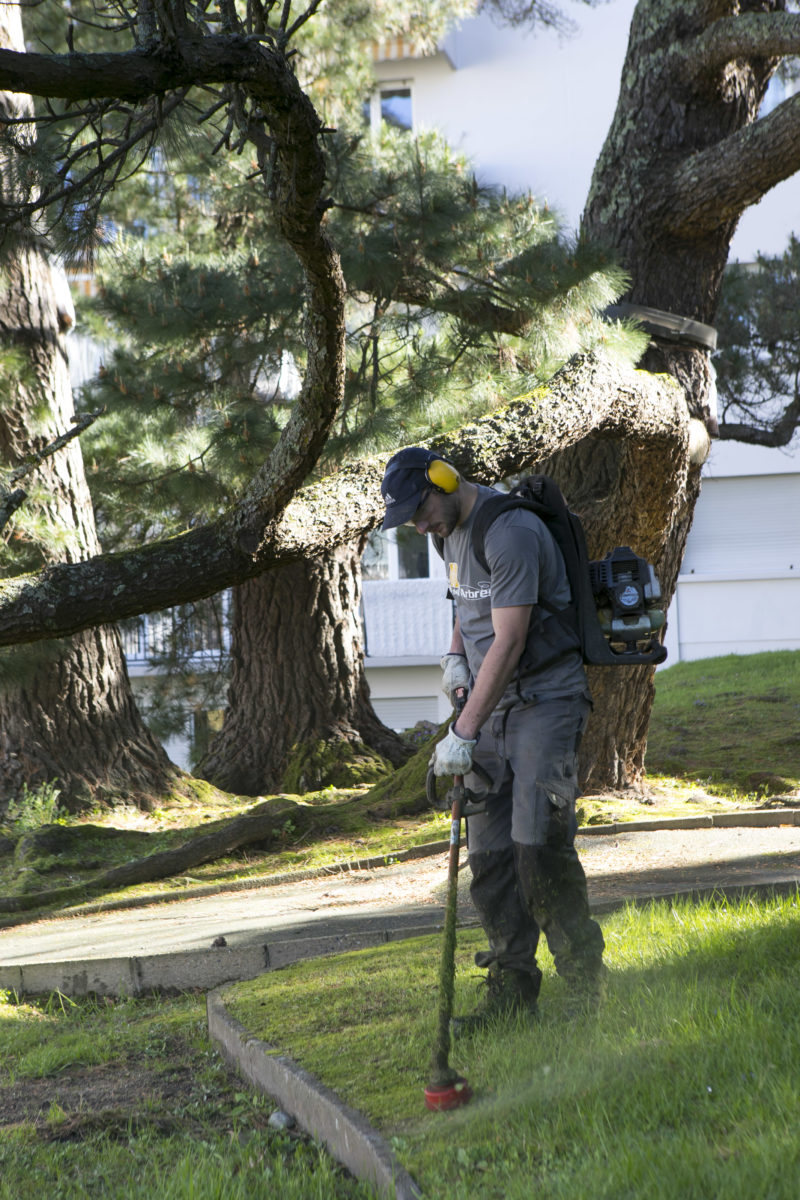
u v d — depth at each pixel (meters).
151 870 10.97
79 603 8.19
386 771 15.41
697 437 11.25
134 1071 5.06
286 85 4.60
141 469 13.64
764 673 21.09
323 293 6.14
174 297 10.87
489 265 10.46
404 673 27.28
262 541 8.21
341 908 8.47
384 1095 3.76
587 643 4.38
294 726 15.86
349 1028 4.57
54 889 10.62
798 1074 3.32
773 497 28.36
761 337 19.25
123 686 14.28
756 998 4.08
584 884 4.32
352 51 15.98
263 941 7.22
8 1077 5.18
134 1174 3.77
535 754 4.24
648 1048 3.71
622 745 12.62
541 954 5.36
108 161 6.16
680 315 11.61
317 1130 3.85
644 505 11.19
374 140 11.62
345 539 8.72
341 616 16.19
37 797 12.86
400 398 10.96
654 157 11.48
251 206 13.28
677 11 11.39
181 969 7.02
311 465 7.55
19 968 7.21
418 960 5.67
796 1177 2.72
